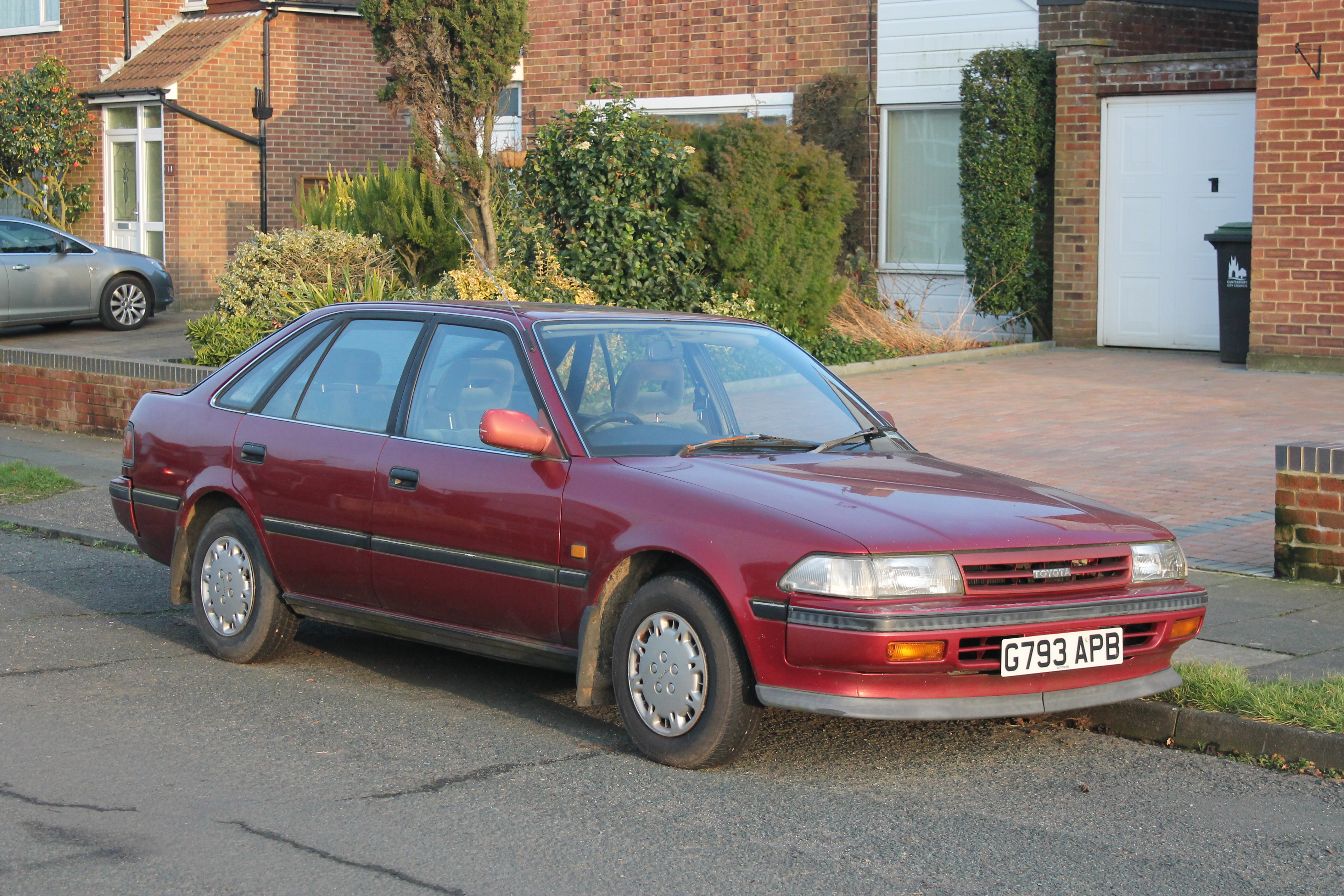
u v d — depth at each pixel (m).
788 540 5.04
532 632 5.78
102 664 6.88
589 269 14.88
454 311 6.39
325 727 5.89
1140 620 5.32
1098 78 17.09
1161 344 17.09
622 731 5.86
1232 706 5.66
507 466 5.84
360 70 25.47
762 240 15.38
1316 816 4.93
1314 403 12.99
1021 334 18.23
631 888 4.25
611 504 5.48
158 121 24.47
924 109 19.11
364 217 17.98
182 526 7.13
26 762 5.40
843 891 4.25
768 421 6.19
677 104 21.22
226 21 25.02
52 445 13.88
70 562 9.35
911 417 12.70
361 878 4.32
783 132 15.58
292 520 6.58
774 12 20.17
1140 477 10.21
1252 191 16.25
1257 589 7.62
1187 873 4.42
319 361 6.80
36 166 24.88
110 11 25.23
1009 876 4.38
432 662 7.04
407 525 6.10
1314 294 14.69
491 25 14.78
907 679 4.97
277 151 24.78
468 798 5.03
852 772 5.34
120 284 20.27
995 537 5.13
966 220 18.16
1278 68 14.61
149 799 5.01
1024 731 5.91
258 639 6.79
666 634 5.32
